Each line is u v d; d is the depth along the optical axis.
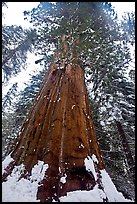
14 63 14.50
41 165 4.36
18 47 13.64
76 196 3.89
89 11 11.23
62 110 5.11
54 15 12.22
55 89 5.76
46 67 13.70
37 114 5.34
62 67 6.50
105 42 12.16
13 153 5.03
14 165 4.70
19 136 5.46
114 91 13.03
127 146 11.95
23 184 4.20
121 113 12.73
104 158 11.49
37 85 14.08
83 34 10.45
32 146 4.79
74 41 8.19
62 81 5.91
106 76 12.70
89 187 4.10
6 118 13.86
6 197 4.01
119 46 12.95
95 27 11.68
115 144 12.21
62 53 7.25
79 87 5.89
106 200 4.11
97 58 11.96
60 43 8.08
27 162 4.59
